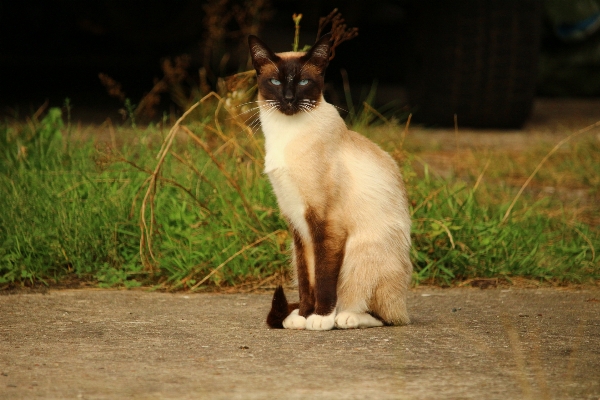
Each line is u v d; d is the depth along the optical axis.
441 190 8.84
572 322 6.20
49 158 9.56
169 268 7.60
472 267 7.88
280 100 5.85
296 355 5.16
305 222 5.94
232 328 5.95
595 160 12.49
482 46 14.41
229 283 7.61
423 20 14.68
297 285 6.71
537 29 14.47
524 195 10.39
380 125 13.36
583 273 7.84
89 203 8.18
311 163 5.78
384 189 5.93
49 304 6.71
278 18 28.58
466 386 4.50
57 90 18.53
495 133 15.08
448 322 6.17
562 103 20.50
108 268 7.67
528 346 5.42
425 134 14.37
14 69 19.94
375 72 22.50
